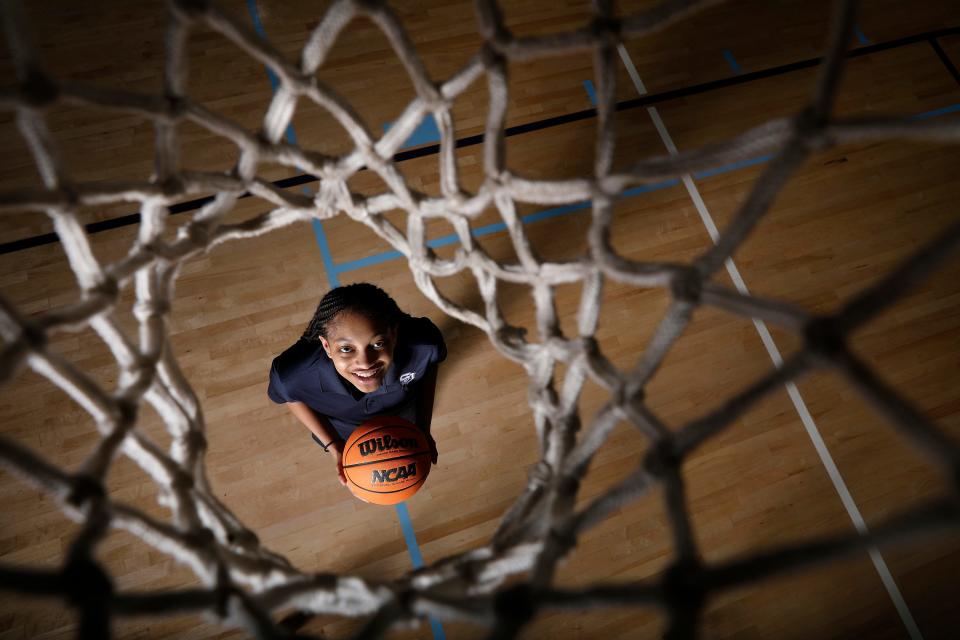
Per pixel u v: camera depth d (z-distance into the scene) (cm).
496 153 104
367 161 120
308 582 91
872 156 249
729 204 237
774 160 75
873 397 63
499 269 124
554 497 98
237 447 189
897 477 200
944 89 269
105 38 240
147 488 181
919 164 250
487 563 99
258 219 137
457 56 255
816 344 67
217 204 118
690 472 197
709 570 68
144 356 101
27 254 203
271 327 204
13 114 225
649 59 263
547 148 242
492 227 225
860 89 265
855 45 275
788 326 71
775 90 261
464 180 232
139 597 68
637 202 233
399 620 85
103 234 209
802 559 62
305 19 254
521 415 201
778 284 226
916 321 222
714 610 181
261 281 209
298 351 162
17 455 69
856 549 59
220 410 193
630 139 246
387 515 186
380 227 149
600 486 194
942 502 54
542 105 250
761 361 212
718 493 195
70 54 236
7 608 166
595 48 85
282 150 113
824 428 205
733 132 251
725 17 274
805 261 230
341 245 217
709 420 76
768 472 199
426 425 183
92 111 227
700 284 81
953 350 219
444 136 111
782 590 185
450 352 206
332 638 169
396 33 93
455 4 265
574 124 247
